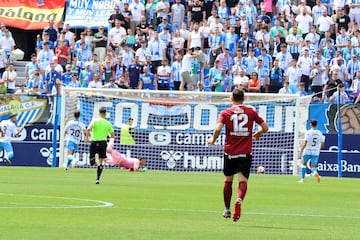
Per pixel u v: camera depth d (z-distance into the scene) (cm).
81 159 5406
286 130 5328
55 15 6494
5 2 6581
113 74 5925
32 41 6750
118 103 5456
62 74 5950
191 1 6328
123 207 2588
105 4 6438
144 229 2002
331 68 5762
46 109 5456
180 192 3309
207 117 5397
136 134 5456
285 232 2017
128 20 6250
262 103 5344
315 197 3244
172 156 5431
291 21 6241
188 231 1988
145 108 5450
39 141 5450
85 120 5441
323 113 5241
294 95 5244
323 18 6181
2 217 2200
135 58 5897
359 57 5891
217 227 2092
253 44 6078
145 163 5400
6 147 5303
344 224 2238
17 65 6331
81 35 6147
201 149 5397
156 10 6309
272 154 5353
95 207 2561
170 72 5931
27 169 5025
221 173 5147
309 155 4425
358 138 5156
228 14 6309
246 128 2166
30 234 1852
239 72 5769
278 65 5797
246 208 2689
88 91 5425
